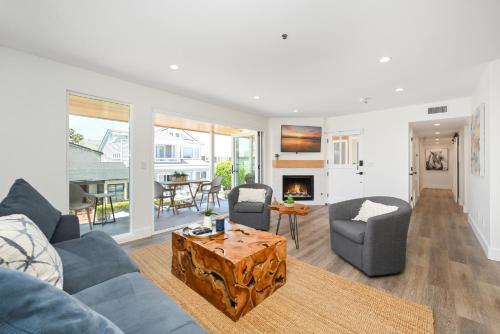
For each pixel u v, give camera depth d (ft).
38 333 1.51
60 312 1.69
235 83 11.02
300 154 19.53
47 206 5.86
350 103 14.73
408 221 7.44
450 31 6.59
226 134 23.00
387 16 5.93
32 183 8.16
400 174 16.12
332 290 6.49
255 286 5.79
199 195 21.04
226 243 6.51
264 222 11.99
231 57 8.33
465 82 10.71
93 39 7.17
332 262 8.30
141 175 11.27
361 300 6.02
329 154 19.49
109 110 10.76
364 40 7.11
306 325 5.14
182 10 5.77
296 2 5.43
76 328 1.68
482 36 6.83
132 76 10.17
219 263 5.66
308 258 8.66
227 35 6.89
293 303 5.92
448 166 29.76
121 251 5.36
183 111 13.14
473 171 11.74
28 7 5.66
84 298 3.74
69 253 4.97
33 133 8.18
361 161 17.81
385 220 7.07
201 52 7.96
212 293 5.90
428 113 14.75
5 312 1.49
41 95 8.34
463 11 5.70
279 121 19.51
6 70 7.66
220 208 18.48
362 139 17.78
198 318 5.41
